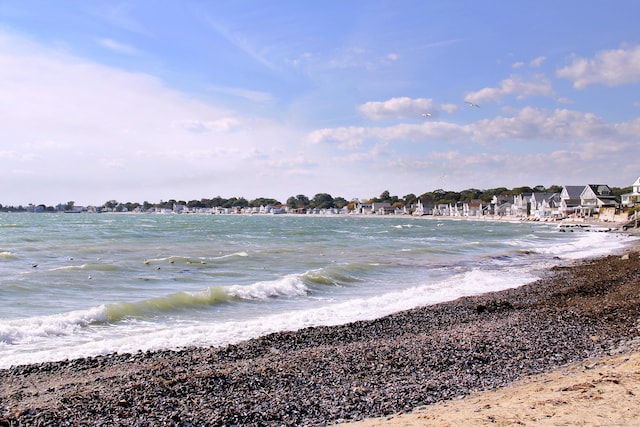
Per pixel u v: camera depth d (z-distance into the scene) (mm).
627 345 13219
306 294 23500
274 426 8523
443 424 7465
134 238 58750
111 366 12320
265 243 53656
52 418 8688
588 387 8773
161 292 23094
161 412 9070
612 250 47562
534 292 23469
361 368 11766
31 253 38219
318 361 12312
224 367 12047
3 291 21703
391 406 9305
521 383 10359
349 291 24688
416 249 45750
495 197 189375
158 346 14328
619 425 6871
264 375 11219
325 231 86188
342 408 9250
